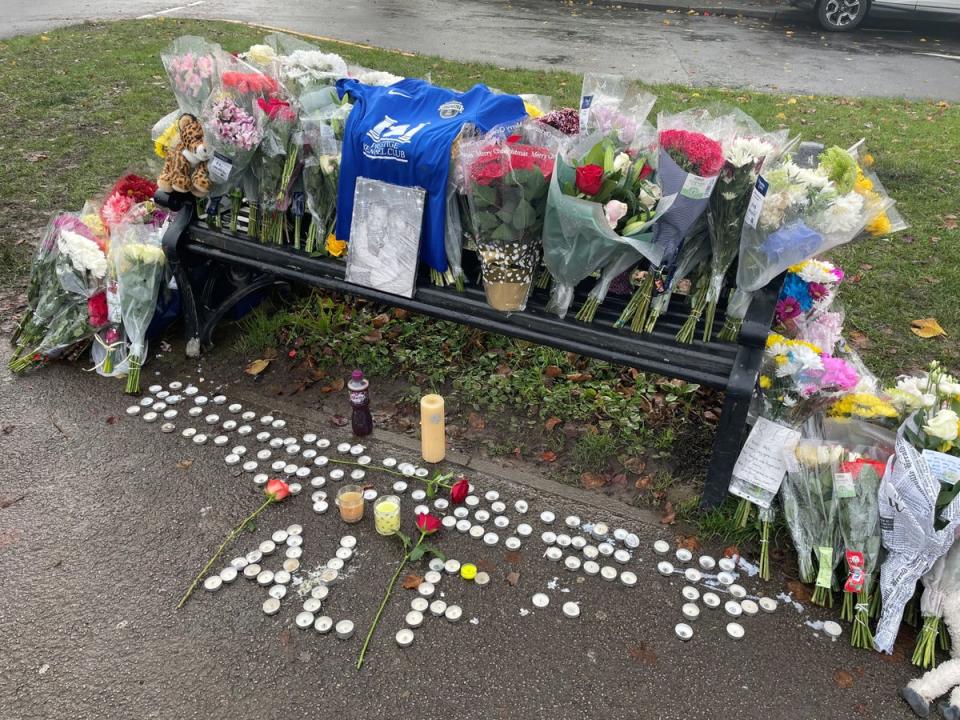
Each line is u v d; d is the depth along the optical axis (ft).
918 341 12.47
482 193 8.44
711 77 30.04
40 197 16.85
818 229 7.62
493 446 10.10
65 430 10.24
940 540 7.29
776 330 9.69
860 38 39.04
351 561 8.30
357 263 10.02
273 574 8.09
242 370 11.66
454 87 25.53
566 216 8.08
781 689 6.99
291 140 10.18
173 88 10.73
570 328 9.04
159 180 10.93
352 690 6.86
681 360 8.54
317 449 10.05
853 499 7.99
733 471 8.72
